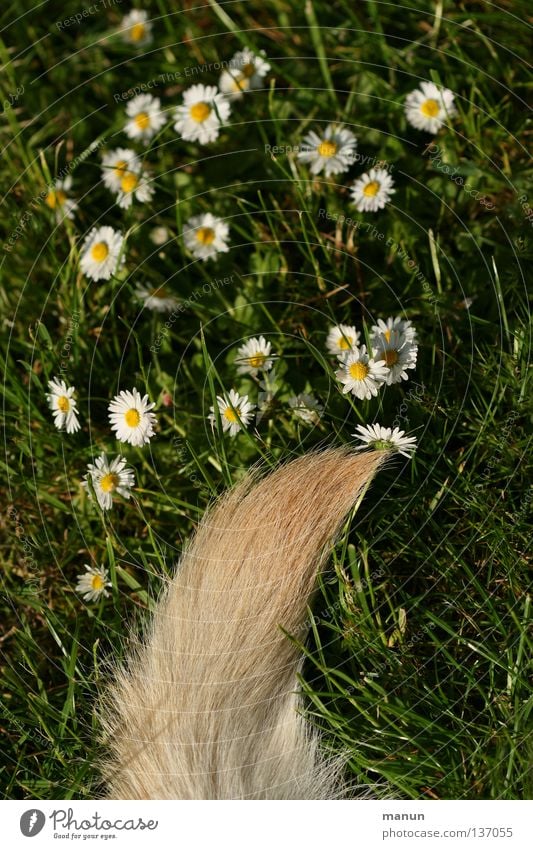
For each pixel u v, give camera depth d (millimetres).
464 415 841
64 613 842
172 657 807
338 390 833
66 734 820
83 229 896
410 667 813
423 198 874
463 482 829
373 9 897
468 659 819
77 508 853
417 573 830
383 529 831
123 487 837
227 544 815
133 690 812
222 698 801
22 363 857
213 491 831
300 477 820
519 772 800
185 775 795
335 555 812
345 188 878
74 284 875
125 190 883
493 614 811
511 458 833
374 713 809
